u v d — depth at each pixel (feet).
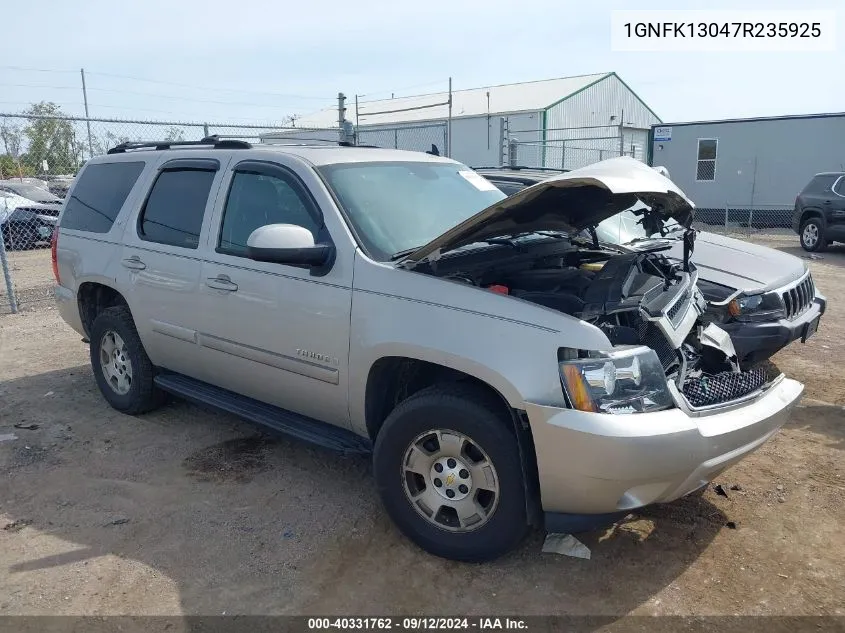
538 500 10.14
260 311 12.69
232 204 13.78
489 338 9.89
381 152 14.60
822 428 16.01
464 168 15.97
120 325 16.31
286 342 12.35
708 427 9.79
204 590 10.21
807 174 71.31
